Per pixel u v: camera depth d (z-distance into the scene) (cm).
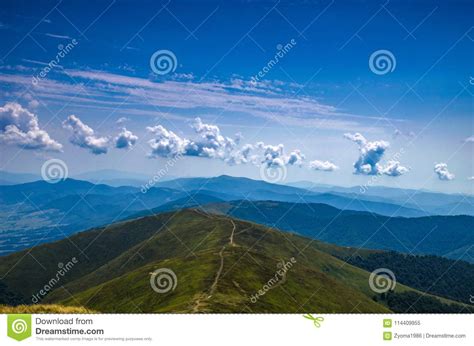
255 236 18625
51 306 3675
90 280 18112
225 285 9631
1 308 3603
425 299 15912
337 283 14162
